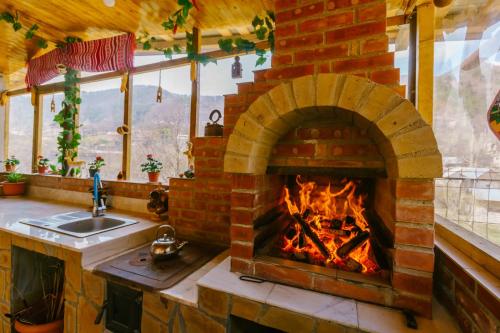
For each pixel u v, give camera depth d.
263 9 1.98
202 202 1.80
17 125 3.89
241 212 1.20
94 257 1.50
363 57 1.08
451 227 1.13
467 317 0.82
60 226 1.89
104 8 2.13
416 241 0.91
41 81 3.07
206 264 1.47
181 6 2.01
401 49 1.81
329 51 1.14
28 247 1.68
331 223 1.39
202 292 1.10
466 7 1.10
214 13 2.05
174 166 2.71
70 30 2.54
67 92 2.93
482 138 0.95
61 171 2.94
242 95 1.60
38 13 2.25
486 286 0.73
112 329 1.37
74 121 2.99
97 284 1.41
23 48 2.95
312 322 0.91
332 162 1.17
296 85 1.04
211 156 1.75
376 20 1.07
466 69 1.06
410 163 0.90
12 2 2.11
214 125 1.77
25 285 1.87
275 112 1.08
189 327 1.15
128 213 2.33
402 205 0.93
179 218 1.89
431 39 1.47
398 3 1.65
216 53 2.28
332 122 1.17
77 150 3.03
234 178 1.21
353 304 0.97
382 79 1.05
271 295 1.02
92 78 2.88
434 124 1.40
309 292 1.05
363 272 1.09
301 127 1.23
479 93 0.96
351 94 0.97
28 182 3.17
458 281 0.88
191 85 2.33
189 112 2.35
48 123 3.48
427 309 0.90
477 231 0.98
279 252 1.32
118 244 1.65
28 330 1.66
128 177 2.63
